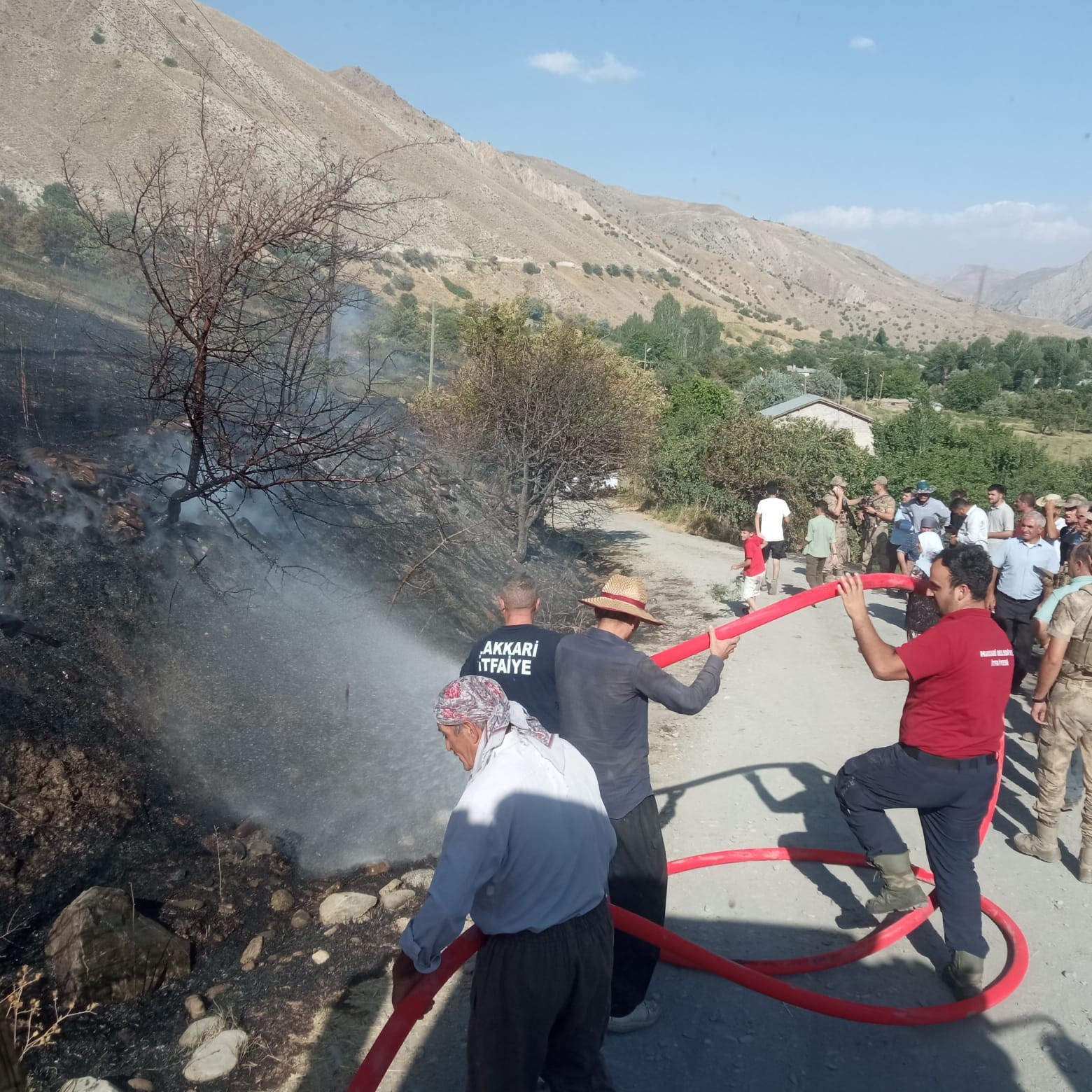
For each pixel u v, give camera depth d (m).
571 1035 2.59
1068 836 5.27
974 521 9.89
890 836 3.92
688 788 5.91
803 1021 3.56
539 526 15.84
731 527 20.95
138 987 3.51
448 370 15.14
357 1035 3.39
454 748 2.62
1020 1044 3.43
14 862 3.87
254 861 4.45
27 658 4.67
